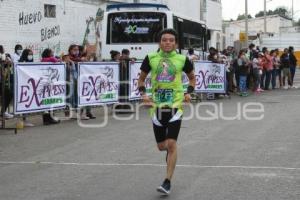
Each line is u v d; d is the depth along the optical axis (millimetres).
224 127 12156
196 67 19125
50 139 10742
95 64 14117
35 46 19953
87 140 10555
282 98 20109
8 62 12062
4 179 7418
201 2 43344
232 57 24625
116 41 19656
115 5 19734
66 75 13273
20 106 11906
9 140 10664
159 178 7348
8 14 18469
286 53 26031
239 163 8219
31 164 8375
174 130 6641
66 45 21984
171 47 6762
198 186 6895
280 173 7555
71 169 7977
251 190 6672
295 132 11344
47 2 20656
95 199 6379
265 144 9875
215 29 46031
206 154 8938
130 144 10039
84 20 23312
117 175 7547
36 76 12273
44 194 6617
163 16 19469
